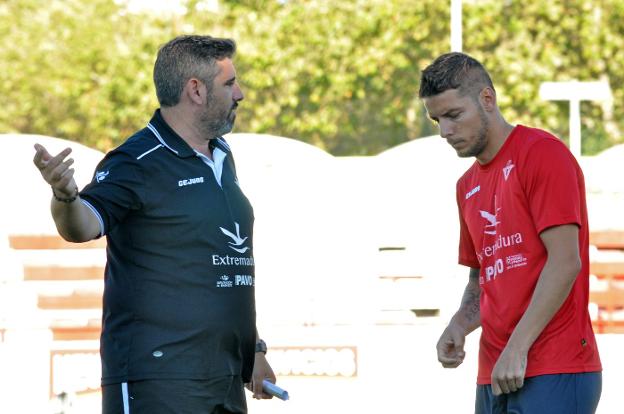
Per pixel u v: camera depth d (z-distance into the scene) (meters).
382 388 26.19
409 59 104.31
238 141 31.02
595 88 35.47
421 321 27.05
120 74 110.25
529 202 14.54
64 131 115.44
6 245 25.89
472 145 14.86
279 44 104.25
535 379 14.53
